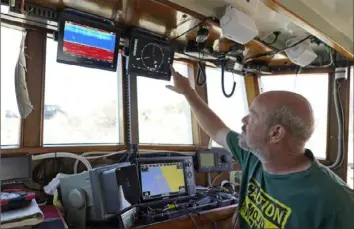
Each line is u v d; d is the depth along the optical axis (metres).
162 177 2.17
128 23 2.01
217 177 2.88
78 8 1.77
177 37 2.29
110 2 1.70
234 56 2.66
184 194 2.25
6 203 1.31
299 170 1.27
